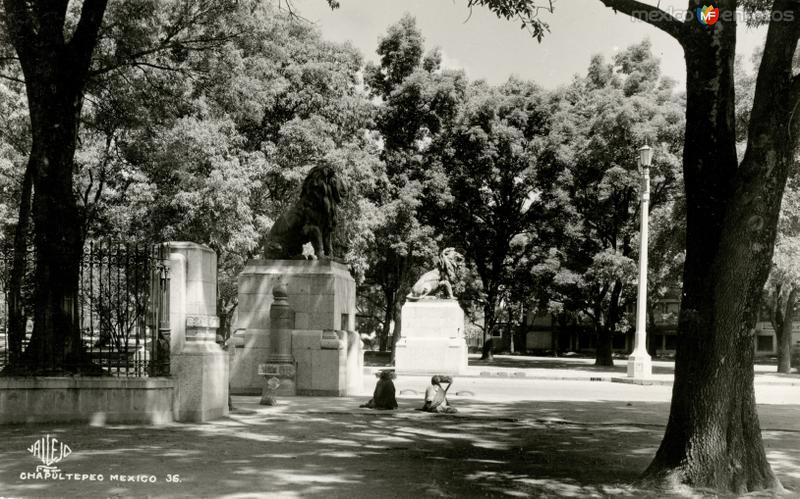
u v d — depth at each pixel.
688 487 7.57
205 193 25.36
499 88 45.03
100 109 18.91
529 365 43.72
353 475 8.12
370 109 37.31
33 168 12.84
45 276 12.30
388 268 45.72
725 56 7.83
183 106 20.25
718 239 7.77
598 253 41.31
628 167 38.25
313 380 17.73
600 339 44.19
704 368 7.72
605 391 22.89
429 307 30.69
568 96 46.69
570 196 43.00
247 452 9.43
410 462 9.02
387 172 40.34
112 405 11.74
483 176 43.31
